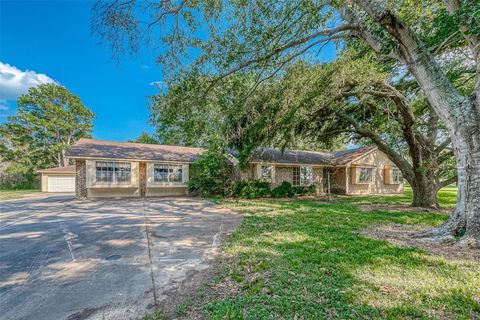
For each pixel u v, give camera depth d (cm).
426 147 1029
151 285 312
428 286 290
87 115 3484
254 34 568
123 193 1508
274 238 516
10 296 288
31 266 382
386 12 459
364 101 932
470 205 462
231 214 857
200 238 539
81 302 272
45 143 3128
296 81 833
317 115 1016
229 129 1139
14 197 1658
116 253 441
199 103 729
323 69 793
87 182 1370
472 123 464
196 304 261
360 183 1905
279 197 1559
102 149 1519
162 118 755
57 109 3153
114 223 708
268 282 305
